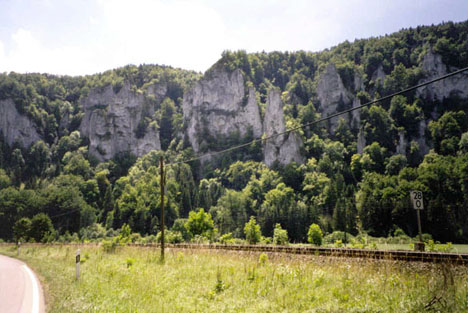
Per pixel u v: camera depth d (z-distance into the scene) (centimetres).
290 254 1802
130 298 954
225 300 966
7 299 1015
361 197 10656
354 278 1123
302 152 16912
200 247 2498
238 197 13200
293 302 904
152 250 2547
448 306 768
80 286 1127
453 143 14138
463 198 9275
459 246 5850
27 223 7231
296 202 12544
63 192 13175
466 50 18525
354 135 18400
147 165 19800
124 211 12938
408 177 11188
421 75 18825
